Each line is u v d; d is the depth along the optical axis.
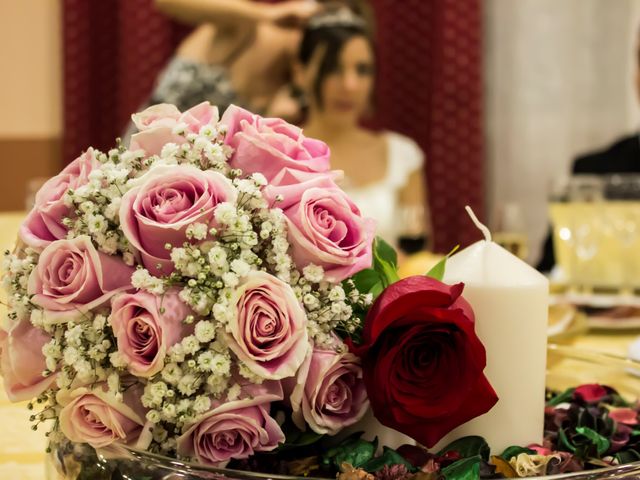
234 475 0.36
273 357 0.40
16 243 0.45
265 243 0.43
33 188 1.51
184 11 2.70
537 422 0.48
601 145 3.20
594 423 0.49
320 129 2.74
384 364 0.41
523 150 3.22
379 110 3.11
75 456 0.41
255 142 0.44
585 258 1.31
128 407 0.40
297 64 2.68
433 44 3.07
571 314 0.91
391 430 0.47
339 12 2.62
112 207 0.41
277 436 0.42
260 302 0.40
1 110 3.19
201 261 0.40
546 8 3.15
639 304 1.18
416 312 0.42
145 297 0.40
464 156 3.08
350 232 0.44
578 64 3.17
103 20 3.10
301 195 0.43
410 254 1.75
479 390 0.43
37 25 3.19
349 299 0.45
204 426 0.40
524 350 0.48
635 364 0.58
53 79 3.22
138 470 0.37
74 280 0.41
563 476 0.36
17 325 0.43
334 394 0.44
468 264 0.48
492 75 3.22
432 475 0.37
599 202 1.30
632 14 3.13
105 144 3.14
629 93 3.16
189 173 0.42
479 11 3.02
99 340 0.40
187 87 2.66
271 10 2.74
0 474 0.54
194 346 0.40
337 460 0.41
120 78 3.08
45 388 0.42
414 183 2.87
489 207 3.28
